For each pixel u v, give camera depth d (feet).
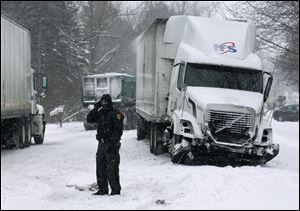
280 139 95.86
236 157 54.13
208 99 52.65
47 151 62.75
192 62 56.34
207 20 60.03
